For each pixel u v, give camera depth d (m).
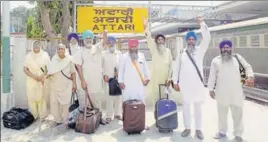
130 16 8.79
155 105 5.58
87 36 5.79
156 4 15.68
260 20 8.45
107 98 6.39
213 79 5.07
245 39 9.05
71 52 6.18
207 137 5.28
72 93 6.01
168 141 5.07
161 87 6.02
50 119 6.45
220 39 10.32
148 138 5.23
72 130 5.71
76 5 8.59
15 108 6.32
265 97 7.91
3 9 6.37
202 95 5.20
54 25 13.38
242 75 4.97
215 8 18.41
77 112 5.81
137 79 5.65
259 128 5.78
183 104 5.30
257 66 8.53
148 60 7.22
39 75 5.94
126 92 5.67
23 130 5.76
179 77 5.28
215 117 6.67
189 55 5.16
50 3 11.16
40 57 5.97
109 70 6.21
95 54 5.90
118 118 6.54
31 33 13.27
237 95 4.89
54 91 5.73
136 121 5.29
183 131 5.39
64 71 5.62
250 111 7.16
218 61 4.98
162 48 5.93
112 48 6.23
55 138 5.27
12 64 7.07
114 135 5.42
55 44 7.31
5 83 6.57
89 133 5.50
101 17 8.68
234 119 5.07
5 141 5.14
